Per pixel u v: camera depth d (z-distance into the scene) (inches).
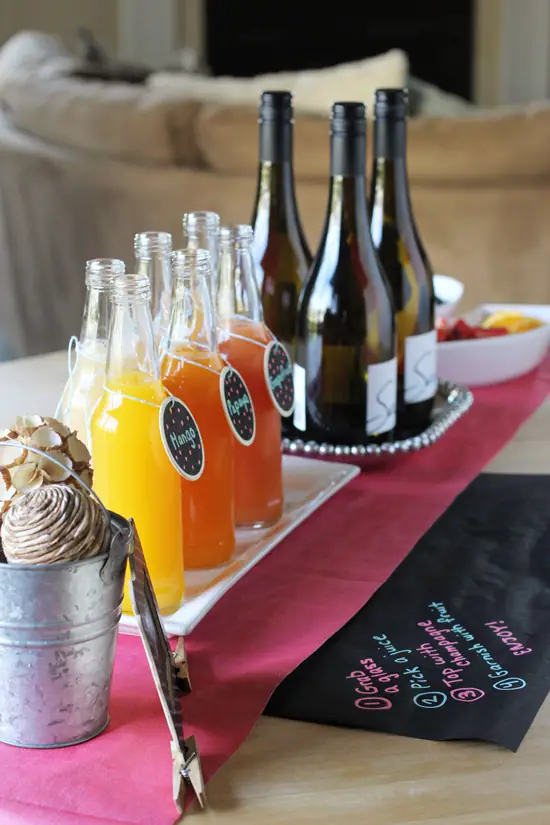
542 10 243.1
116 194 113.7
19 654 21.9
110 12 239.5
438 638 27.7
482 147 98.9
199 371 30.8
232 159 106.7
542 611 29.3
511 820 20.5
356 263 42.4
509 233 101.7
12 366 55.7
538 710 24.1
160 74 138.8
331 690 25.1
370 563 33.1
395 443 42.0
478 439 47.1
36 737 22.7
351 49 256.7
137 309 27.9
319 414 42.9
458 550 34.0
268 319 45.6
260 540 33.7
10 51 140.4
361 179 41.9
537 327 57.9
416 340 46.8
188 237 37.1
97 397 32.0
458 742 23.1
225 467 31.2
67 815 20.6
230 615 29.4
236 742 23.0
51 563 21.6
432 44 253.0
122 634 28.2
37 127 121.9
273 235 45.2
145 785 21.5
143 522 27.5
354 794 21.3
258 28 256.2
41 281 124.6
